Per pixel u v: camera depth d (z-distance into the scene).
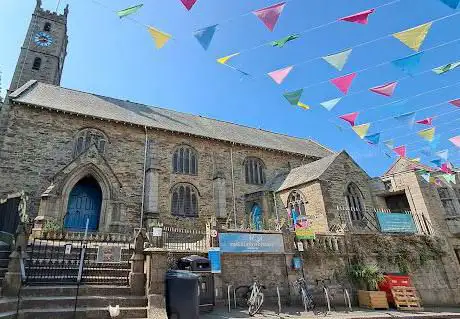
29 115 21.23
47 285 10.28
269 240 15.53
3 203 14.60
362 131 13.54
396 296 15.84
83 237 17.48
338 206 22.00
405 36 8.16
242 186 28.45
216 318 10.81
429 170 22.84
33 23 39.22
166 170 25.19
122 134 24.42
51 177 20.14
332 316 12.07
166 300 10.01
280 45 8.97
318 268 16.16
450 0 6.93
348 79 9.73
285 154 32.59
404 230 21.08
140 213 22.55
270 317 11.35
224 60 9.53
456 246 21.34
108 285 10.98
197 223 24.69
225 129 33.78
